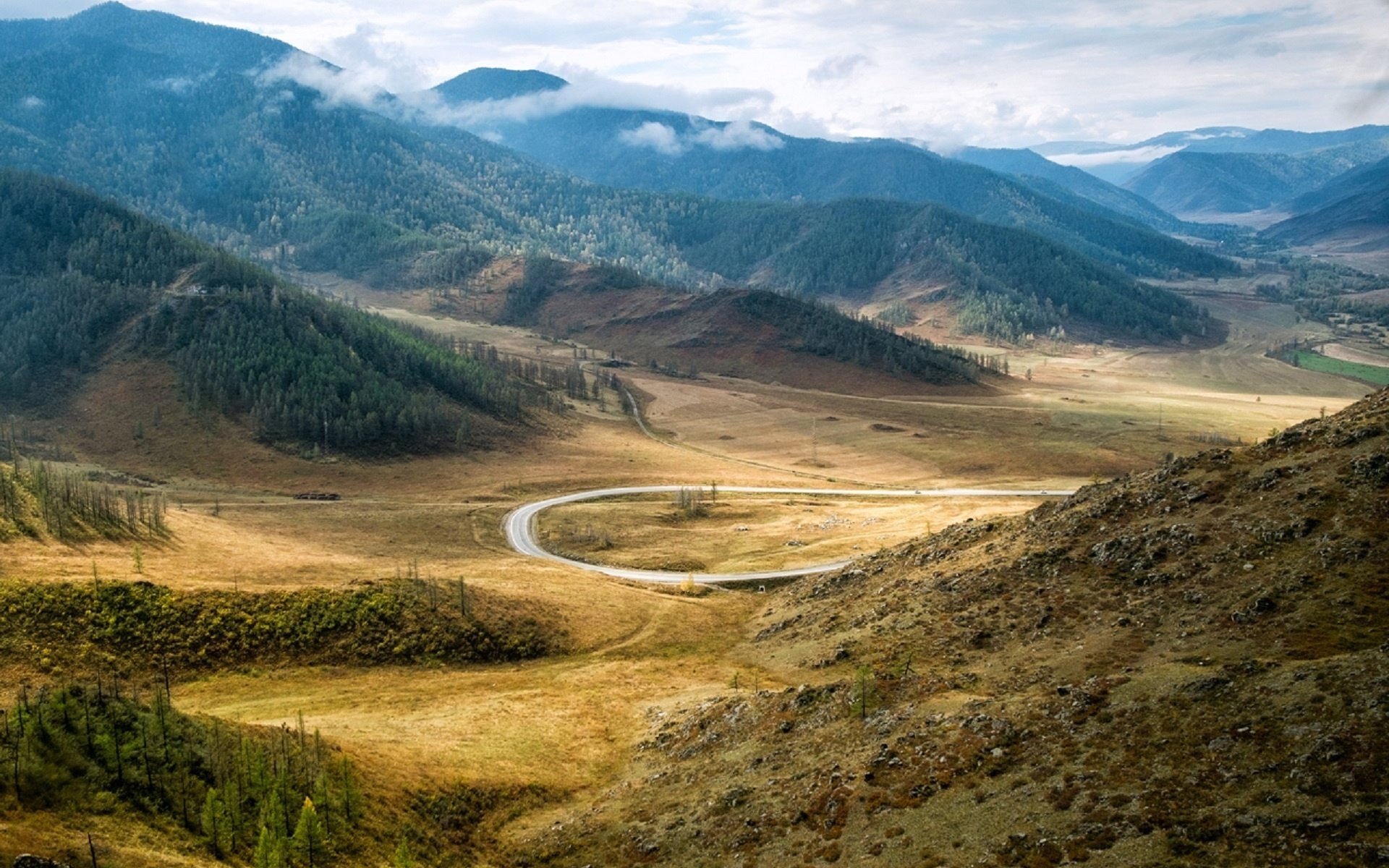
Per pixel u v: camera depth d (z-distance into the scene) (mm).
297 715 128500
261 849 73938
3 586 143875
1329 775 62500
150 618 147875
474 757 112562
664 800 97062
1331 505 108125
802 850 78125
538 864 90812
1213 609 100375
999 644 115250
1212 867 58656
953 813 74812
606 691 141500
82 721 84375
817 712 104625
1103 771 72625
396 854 85000
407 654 156375
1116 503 136125
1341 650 84250
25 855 64688
